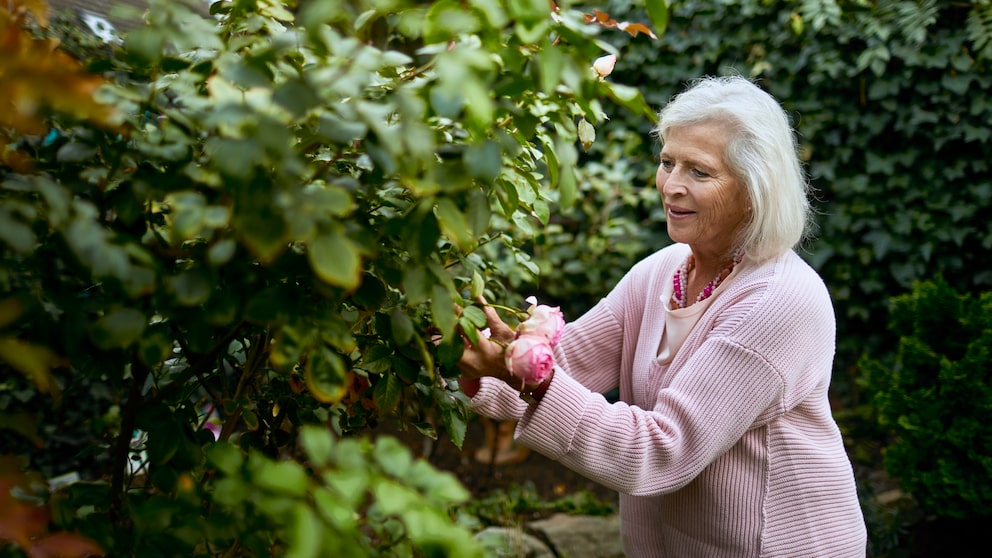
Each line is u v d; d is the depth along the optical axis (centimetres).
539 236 144
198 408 147
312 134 92
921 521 295
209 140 89
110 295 91
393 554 95
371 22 96
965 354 264
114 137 92
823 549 151
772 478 150
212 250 86
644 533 169
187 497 86
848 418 375
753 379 140
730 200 146
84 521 90
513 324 146
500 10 82
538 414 132
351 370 121
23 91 69
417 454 348
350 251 77
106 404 268
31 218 78
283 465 74
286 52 93
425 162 85
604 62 117
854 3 350
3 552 74
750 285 147
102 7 196
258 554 87
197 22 92
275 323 90
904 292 374
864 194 369
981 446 253
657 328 164
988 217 356
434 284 96
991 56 329
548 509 312
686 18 381
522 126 96
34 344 88
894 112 358
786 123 149
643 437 136
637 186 396
